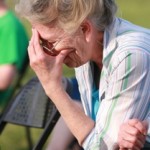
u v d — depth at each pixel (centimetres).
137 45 654
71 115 682
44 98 902
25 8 646
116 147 660
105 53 662
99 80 713
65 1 636
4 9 1240
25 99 923
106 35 665
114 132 661
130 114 659
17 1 659
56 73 682
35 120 909
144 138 653
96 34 665
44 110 902
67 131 858
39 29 657
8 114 931
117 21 678
